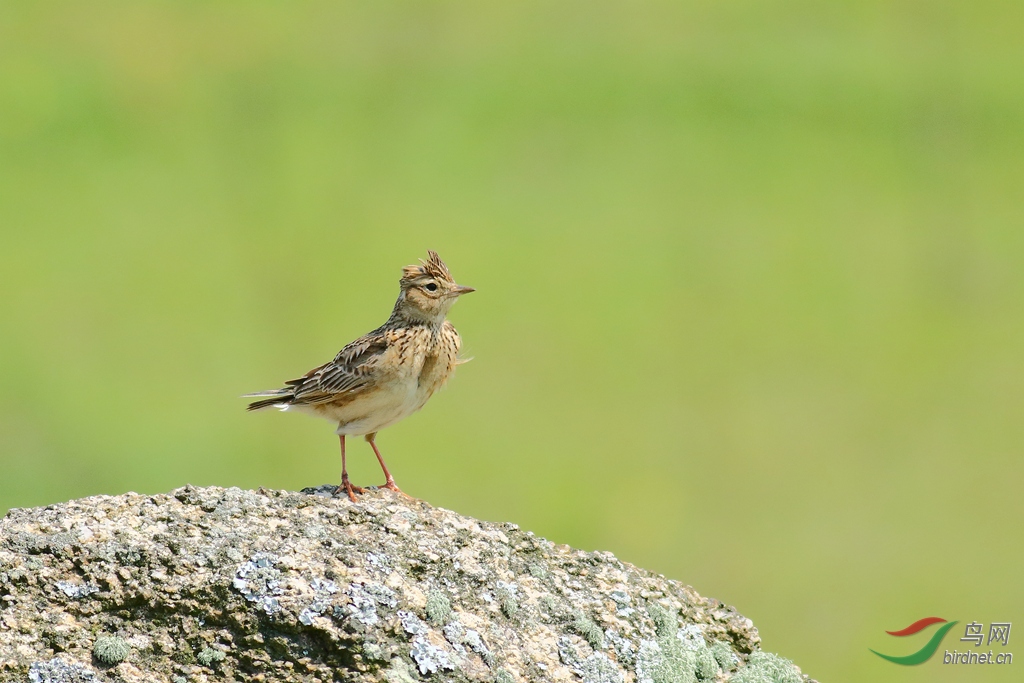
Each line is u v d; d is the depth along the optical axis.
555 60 46.78
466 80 45.28
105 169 39.28
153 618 6.20
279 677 6.11
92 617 6.19
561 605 7.09
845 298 33.59
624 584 7.41
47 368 27.92
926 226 36.91
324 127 43.03
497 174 40.62
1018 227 37.84
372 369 8.34
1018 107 44.31
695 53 46.94
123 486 22.45
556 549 7.48
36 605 6.19
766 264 35.09
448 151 42.12
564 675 6.70
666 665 7.00
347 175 40.09
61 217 36.56
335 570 6.43
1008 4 51.53
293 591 6.26
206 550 6.39
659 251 35.91
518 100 45.66
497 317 31.91
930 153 40.28
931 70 45.12
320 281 33.66
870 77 45.66
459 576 6.81
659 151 41.00
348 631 6.20
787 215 37.38
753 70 45.94
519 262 35.19
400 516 7.05
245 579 6.28
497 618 6.77
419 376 8.59
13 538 6.38
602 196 39.28
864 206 38.62
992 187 39.47
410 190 39.56
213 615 6.19
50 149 40.22
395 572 6.60
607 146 42.03
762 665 7.27
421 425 25.89
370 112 44.00
